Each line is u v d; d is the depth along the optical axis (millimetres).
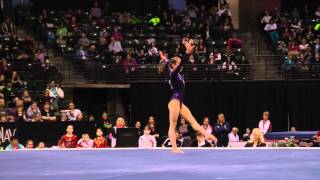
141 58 25234
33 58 24000
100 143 16547
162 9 30750
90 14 29375
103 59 25109
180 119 20406
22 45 24812
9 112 19172
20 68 23281
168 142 17609
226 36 28234
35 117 18719
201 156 10344
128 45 26578
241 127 23656
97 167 8938
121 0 32562
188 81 23500
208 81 23516
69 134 16672
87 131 18375
